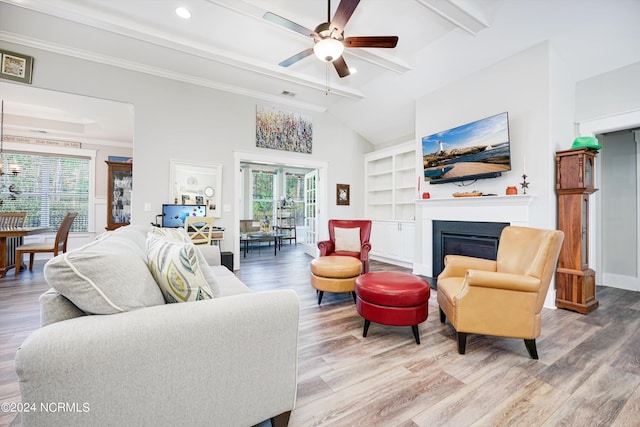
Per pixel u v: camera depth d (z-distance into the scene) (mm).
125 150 6137
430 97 4074
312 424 1253
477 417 1302
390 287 2080
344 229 3709
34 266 4504
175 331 933
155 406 906
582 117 3146
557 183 2826
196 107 4262
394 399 1428
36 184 5434
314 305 2883
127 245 1290
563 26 2686
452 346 2008
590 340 2078
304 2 2643
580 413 1325
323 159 5535
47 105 4047
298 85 4430
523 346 2004
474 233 3406
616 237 3580
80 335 816
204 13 2822
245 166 7984
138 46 3348
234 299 1091
